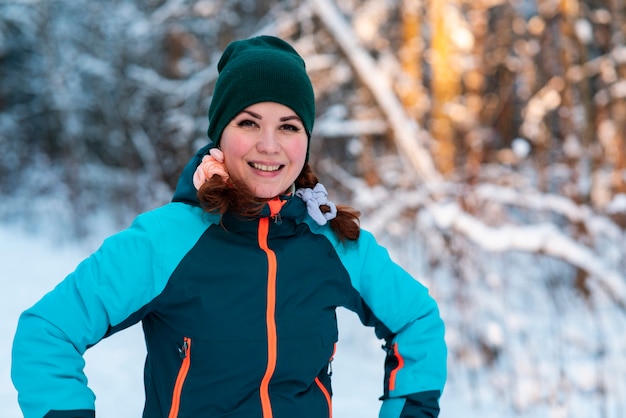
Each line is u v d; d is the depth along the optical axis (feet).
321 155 22.13
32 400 4.09
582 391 12.37
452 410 12.07
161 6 31.53
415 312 5.18
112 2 33.58
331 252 4.91
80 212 29.04
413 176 18.38
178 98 28.40
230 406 4.36
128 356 13.58
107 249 4.40
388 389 5.10
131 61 33.91
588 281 15.65
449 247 15.38
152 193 28.89
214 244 4.56
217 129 4.90
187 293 4.41
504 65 28.78
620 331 14.25
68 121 35.14
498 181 18.21
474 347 13.75
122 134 33.06
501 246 15.40
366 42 23.53
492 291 15.43
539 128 22.76
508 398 12.24
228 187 4.56
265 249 4.65
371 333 16.19
